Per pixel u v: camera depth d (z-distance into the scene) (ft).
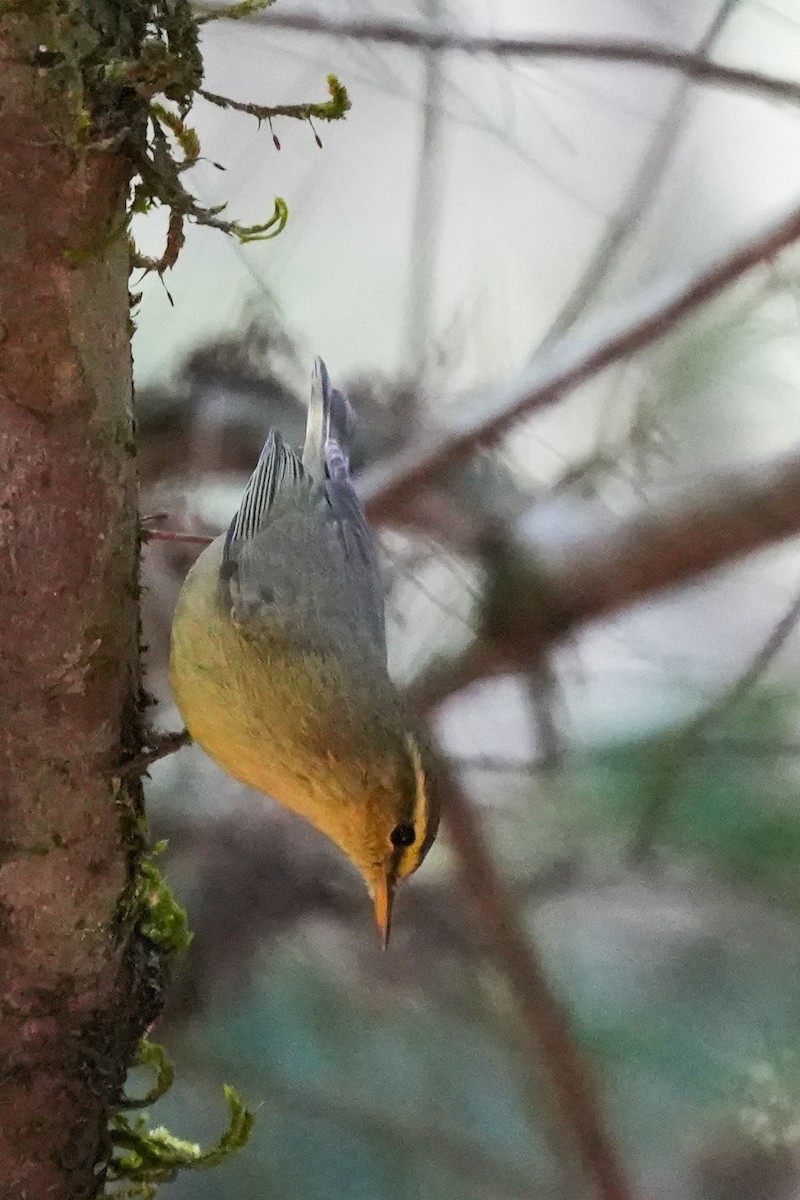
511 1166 11.44
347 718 11.22
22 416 11.00
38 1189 11.08
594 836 11.42
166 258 11.02
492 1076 11.46
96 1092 11.08
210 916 11.44
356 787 11.23
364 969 11.47
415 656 11.43
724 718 11.35
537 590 11.38
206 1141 11.41
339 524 11.28
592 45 11.28
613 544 11.37
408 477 11.38
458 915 11.48
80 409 11.00
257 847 11.46
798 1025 11.43
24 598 11.02
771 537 11.34
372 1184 11.43
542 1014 11.41
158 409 11.39
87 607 11.02
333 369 11.43
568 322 11.39
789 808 11.36
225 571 11.20
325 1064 11.44
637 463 11.41
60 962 11.06
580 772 11.41
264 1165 11.42
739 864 11.37
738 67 11.30
